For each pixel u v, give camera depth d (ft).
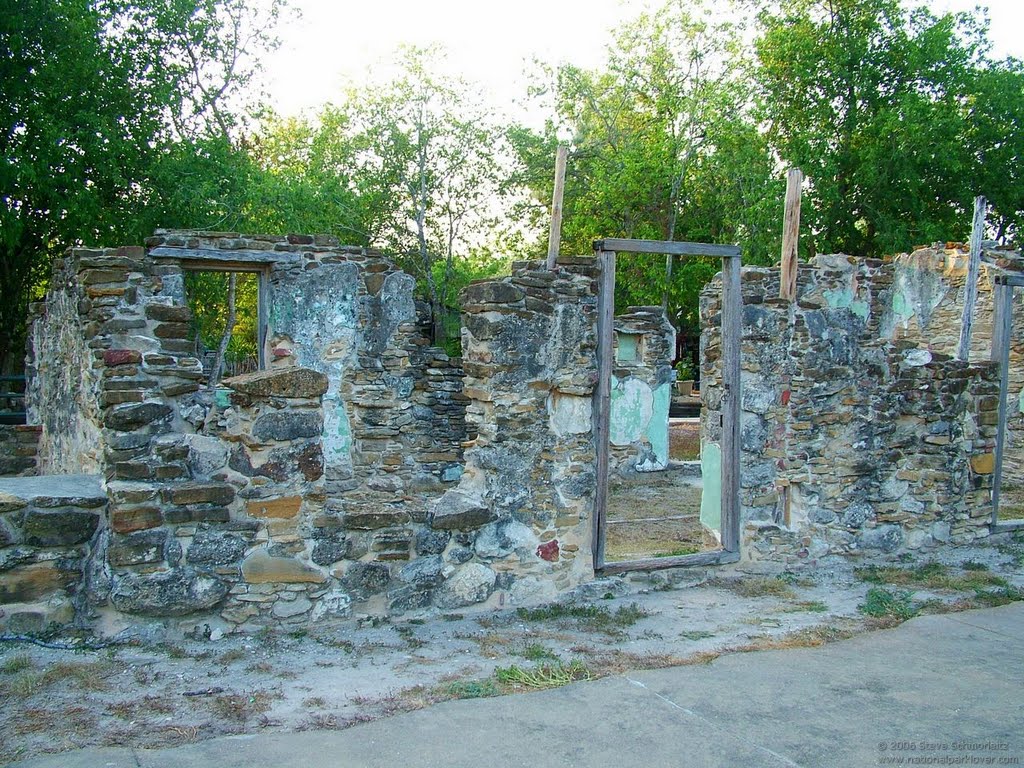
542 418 19.08
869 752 12.23
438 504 17.94
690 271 72.90
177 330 19.38
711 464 24.21
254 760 11.10
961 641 17.52
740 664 15.76
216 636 15.66
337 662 14.94
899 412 24.40
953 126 67.62
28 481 16.78
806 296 23.49
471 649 15.99
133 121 48.67
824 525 23.27
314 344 33.78
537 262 19.15
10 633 14.35
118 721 12.05
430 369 35.24
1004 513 31.24
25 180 41.88
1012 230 76.13
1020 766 11.89
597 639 16.94
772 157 76.23
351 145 73.46
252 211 50.96
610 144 77.41
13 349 52.60
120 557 14.97
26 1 41.37
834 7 74.38
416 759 11.41
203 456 15.76
